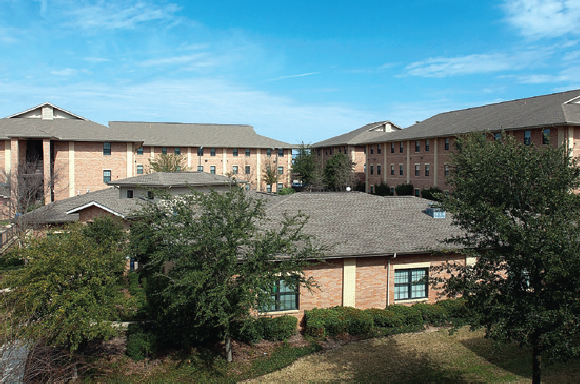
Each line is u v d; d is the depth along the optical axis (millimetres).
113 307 14492
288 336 16672
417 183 56875
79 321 13227
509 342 11047
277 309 17641
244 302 13086
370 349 15680
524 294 10734
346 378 13609
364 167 75438
